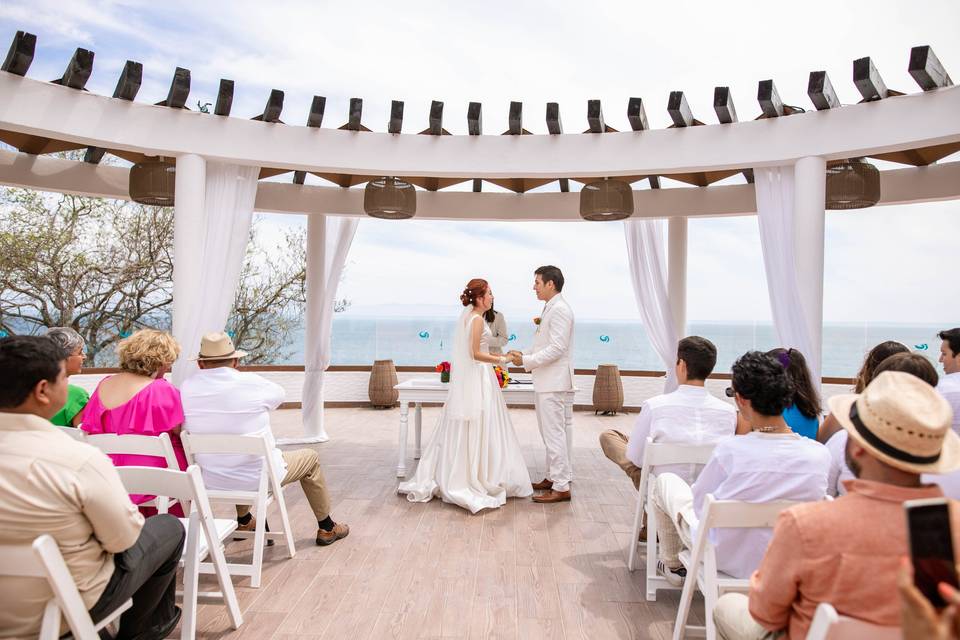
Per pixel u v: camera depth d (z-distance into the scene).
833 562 1.30
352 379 9.32
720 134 4.57
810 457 2.03
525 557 3.50
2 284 9.51
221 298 4.84
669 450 2.92
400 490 4.64
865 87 3.94
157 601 2.21
